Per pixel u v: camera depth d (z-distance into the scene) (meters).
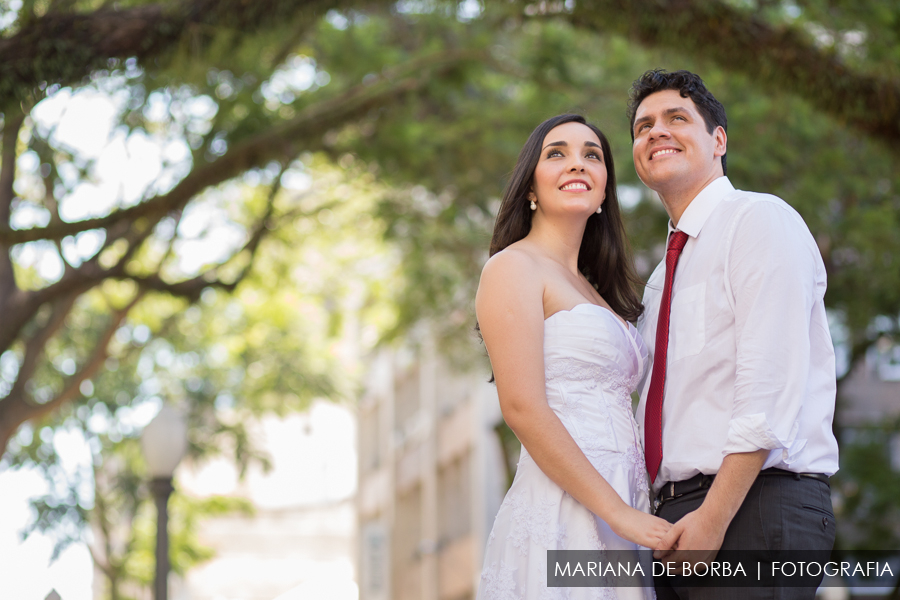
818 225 11.91
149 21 7.52
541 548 3.34
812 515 3.20
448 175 13.09
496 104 13.41
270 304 18.34
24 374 11.87
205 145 10.99
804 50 8.10
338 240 16.84
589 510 3.35
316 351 18.61
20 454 16.47
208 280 11.25
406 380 31.02
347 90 11.84
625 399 3.54
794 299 3.20
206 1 7.71
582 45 12.56
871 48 8.17
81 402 16.53
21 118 9.79
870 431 15.86
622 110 12.24
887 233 11.75
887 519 15.04
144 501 17.47
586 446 3.36
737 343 3.25
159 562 9.65
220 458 17.39
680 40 8.17
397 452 31.53
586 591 3.29
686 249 3.56
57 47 7.23
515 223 3.72
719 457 3.28
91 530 17.45
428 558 26.53
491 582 3.47
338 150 12.20
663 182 3.62
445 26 12.51
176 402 17.41
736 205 3.45
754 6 8.91
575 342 3.44
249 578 48.16
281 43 11.12
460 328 16.75
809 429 3.25
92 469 17.12
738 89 10.91
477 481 23.23
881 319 12.82
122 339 17.06
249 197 14.70
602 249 3.90
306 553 49.03
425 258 15.70
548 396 3.42
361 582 31.19
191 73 8.36
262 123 11.00
